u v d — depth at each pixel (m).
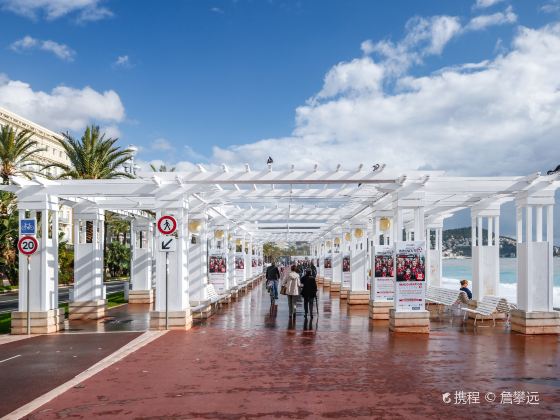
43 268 12.60
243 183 12.90
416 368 8.11
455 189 12.48
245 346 10.18
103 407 6.11
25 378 7.64
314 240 47.00
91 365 8.53
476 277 15.99
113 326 13.70
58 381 7.45
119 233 55.00
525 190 12.27
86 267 15.77
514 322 12.27
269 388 6.91
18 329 12.32
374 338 11.20
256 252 47.28
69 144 32.56
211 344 10.43
